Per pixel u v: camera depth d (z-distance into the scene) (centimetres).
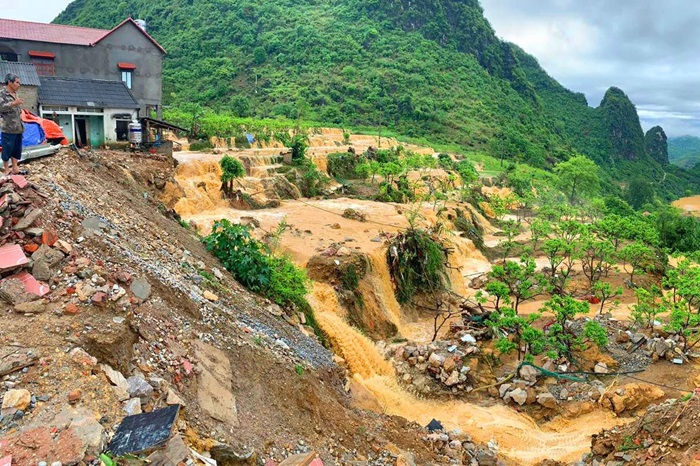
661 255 4591
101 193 1738
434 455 1500
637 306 2923
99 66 4438
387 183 5488
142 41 4572
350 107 11494
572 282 3838
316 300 2581
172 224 1997
